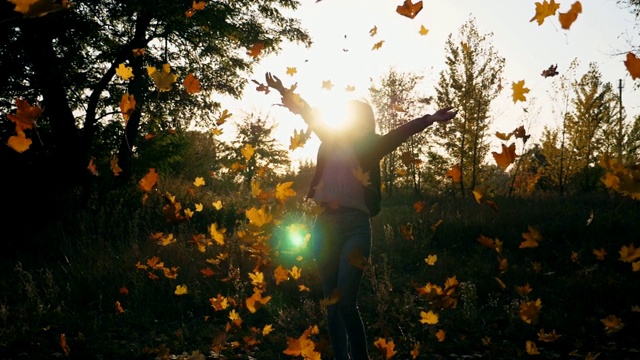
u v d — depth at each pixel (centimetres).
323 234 316
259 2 1738
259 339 481
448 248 866
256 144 2709
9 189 985
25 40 1138
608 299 594
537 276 684
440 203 1394
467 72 1988
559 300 593
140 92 1388
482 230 928
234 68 1717
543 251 813
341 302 298
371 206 316
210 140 2309
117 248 766
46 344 440
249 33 1658
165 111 1530
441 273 707
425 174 2094
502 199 1452
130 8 1285
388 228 926
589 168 2233
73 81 1280
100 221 859
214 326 514
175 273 595
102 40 1459
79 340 451
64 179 1157
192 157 2225
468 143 2008
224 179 1530
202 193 1304
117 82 1403
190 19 1430
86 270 636
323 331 496
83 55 1329
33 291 550
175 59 1588
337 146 320
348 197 310
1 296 570
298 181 2377
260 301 338
